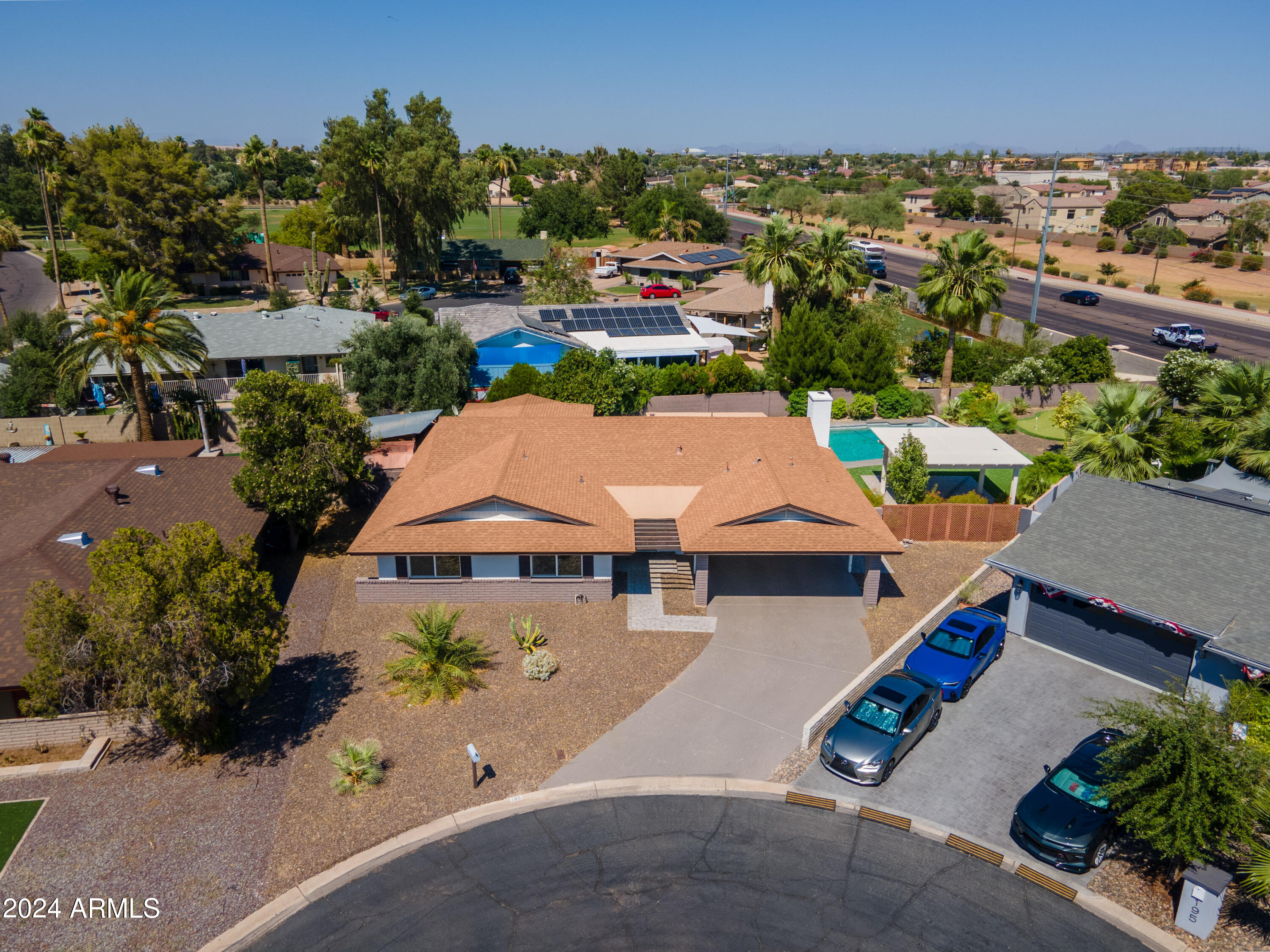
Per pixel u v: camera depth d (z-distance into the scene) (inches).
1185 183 7317.9
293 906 670.5
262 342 2277.3
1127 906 661.3
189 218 3449.8
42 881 697.6
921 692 867.4
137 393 1768.0
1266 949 616.1
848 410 2089.1
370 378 1999.3
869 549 1127.6
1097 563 1002.1
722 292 3075.8
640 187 7003.0
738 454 1357.0
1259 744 687.1
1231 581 924.6
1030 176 7790.4
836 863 710.5
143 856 726.5
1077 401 1911.9
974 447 1482.5
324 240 4571.9
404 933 642.2
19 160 6387.8
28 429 1863.9
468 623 1125.1
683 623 1125.7
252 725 912.9
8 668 871.1
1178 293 3666.3
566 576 1184.2
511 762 846.5
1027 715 912.9
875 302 2775.6
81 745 890.7
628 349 2399.1
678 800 791.1
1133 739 653.9
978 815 762.8
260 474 1244.5
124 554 814.5
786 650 1059.3
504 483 1197.7
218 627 791.7
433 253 3779.5
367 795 800.3
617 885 686.5
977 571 1285.7
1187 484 1251.8
